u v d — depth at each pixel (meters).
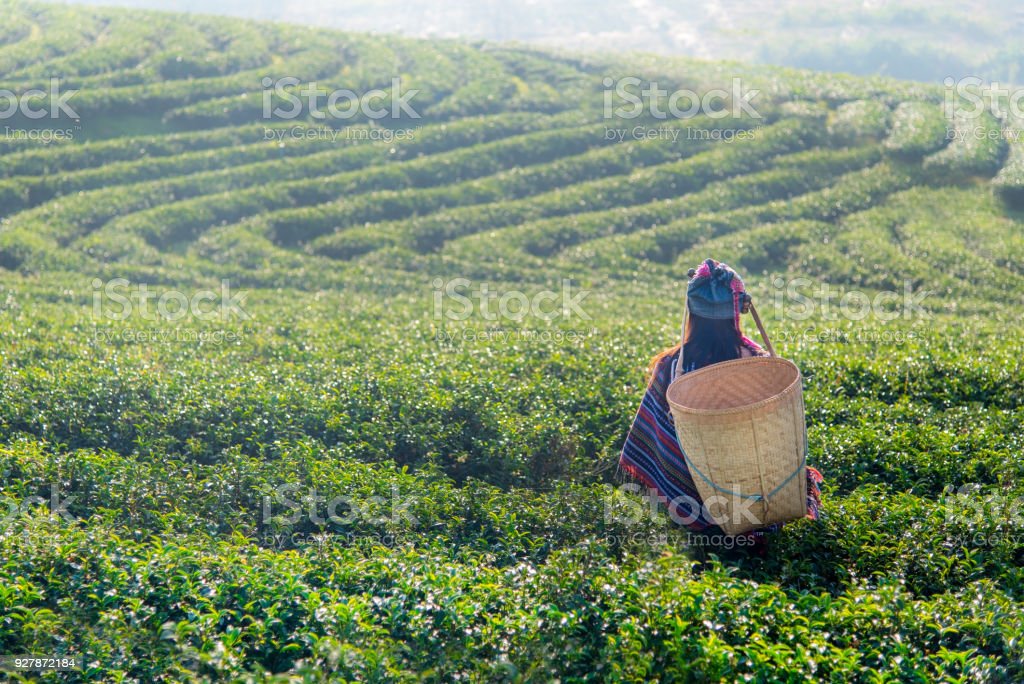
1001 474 10.94
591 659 7.17
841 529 9.41
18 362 15.12
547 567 8.26
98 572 8.18
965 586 8.48
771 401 8.15
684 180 35.78
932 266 29.34
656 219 33.12
